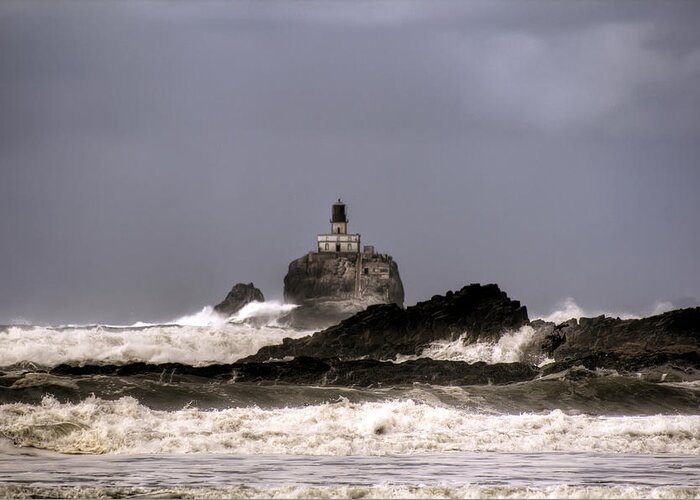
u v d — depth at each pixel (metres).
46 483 135.00
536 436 197.25
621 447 193.38
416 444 183.38
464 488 128.75
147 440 178.38
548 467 159.38
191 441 177.62
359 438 188.12
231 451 175.88
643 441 196.38
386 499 123.12
